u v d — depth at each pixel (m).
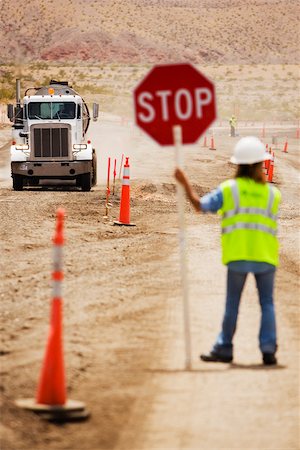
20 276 28.92
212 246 35.47
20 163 61.16
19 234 38.38
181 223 18.92
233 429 14.62
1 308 24.11
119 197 56.16
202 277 28.23
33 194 57.38
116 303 24.58
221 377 17.50
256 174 18.64
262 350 18.48
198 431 14.53
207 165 89.19
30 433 14.38
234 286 18.61
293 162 101.12
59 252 15.35
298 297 26.27
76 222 43.28
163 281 27.70
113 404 15.89
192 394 16.41
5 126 130.12
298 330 21.88
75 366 18.12
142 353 19.34
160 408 15.66
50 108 62.12
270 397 16.25
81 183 61.84
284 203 60.97
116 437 14.32
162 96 18.89
